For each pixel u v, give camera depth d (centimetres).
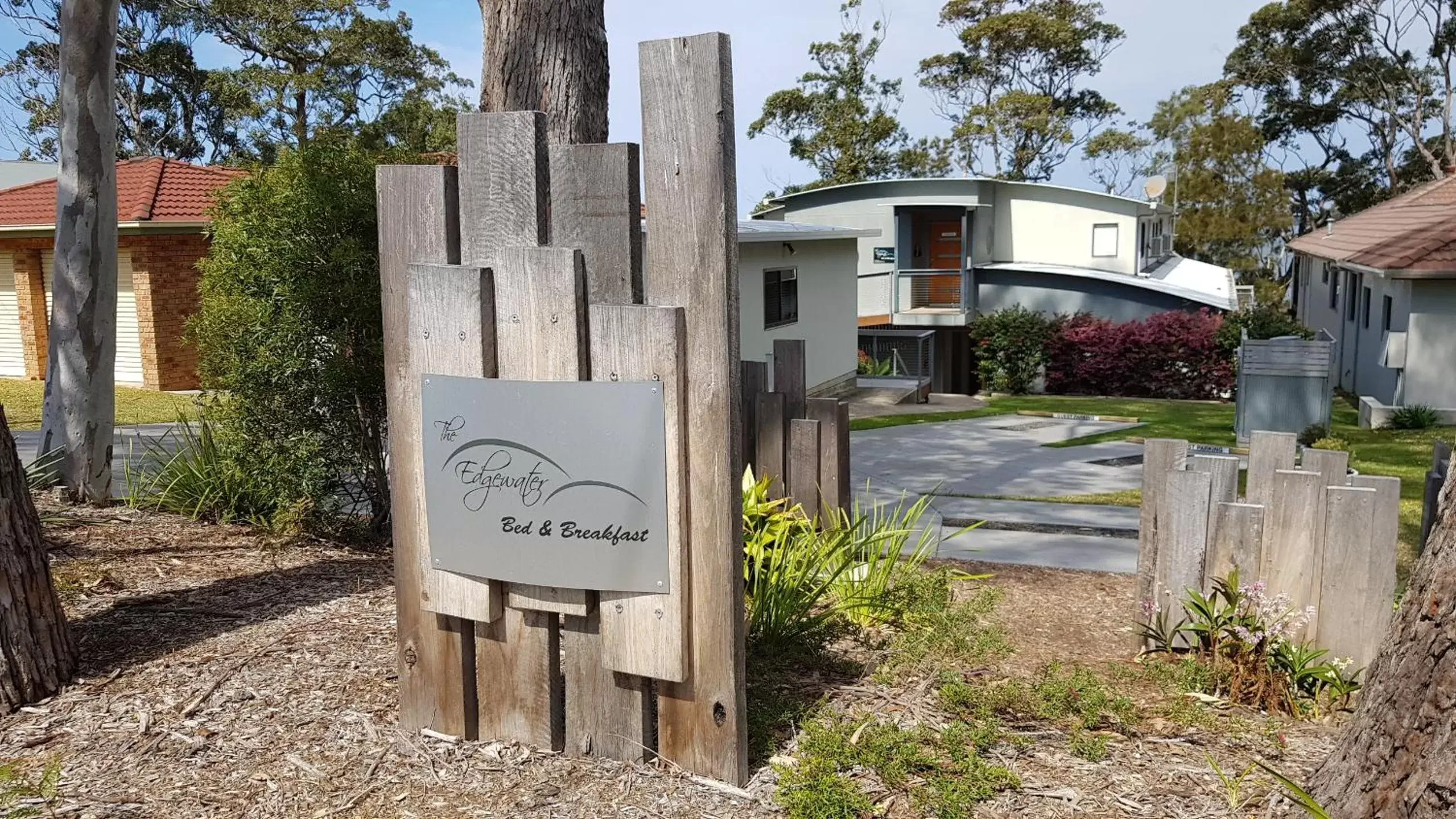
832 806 269
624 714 295
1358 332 1939
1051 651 441
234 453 610
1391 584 386
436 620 311
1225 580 412
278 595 452
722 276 262
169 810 268
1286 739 333
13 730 311
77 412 668
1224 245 3766
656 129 265
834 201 2606
